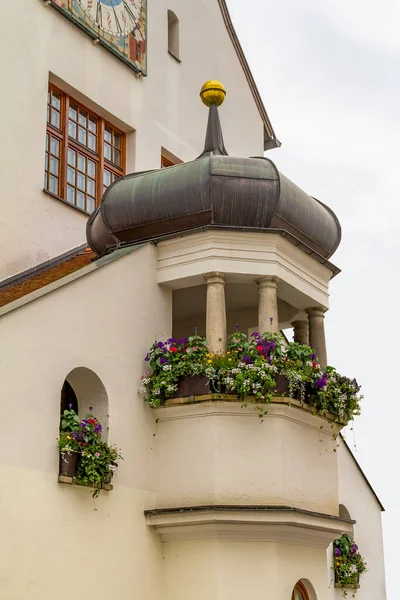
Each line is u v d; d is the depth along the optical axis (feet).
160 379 55.11
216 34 89.92
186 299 63.10
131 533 53.06
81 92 73.97
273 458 54.49
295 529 54.65
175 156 82.74
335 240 62.69
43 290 50.31
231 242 57.31
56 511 48.57
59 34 72.74
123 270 55.83
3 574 45.34
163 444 55.57
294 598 57.06
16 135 67.77
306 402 56.44
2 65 67.82
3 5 68.69
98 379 52.95
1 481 46.09
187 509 53.16
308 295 60.59
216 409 54.39
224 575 53.31
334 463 59.62
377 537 80.59
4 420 46.78
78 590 49.03
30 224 67.56
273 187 57.93
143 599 53.11
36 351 49.24
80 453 49.96
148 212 58.90
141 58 80.07
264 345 54.95
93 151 75.51
